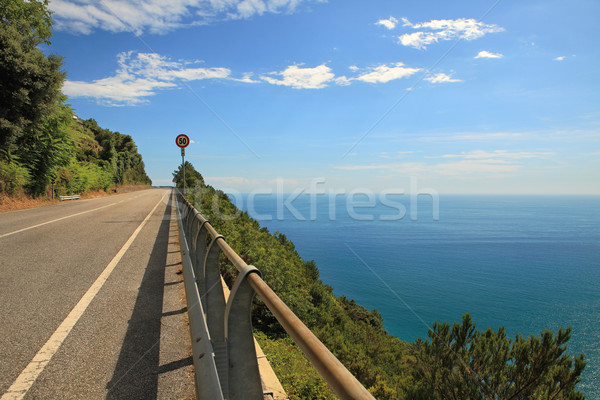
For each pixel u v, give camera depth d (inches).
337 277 3120.1
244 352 63.4
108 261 265.7
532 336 247.8
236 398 61.4
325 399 161.6
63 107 962.7
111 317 155.5
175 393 98.0
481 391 259.6
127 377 106.1
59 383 102.1
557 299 3848.4
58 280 212.5
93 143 2851.9
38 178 936.3
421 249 7598.4
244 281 65.6
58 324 146.7
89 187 1487.5
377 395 291.3
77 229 437.4
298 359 212.2
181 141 517.3
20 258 270.2
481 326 2488.9
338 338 436.5
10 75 717.9
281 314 48.5
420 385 286.4
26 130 823.1
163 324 148.8
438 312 2546.8
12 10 794.8
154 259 276.1
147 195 1644.9
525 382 239.6
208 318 108.9
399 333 1866.4
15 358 116.8
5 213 640.4
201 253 161.6
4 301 173.6
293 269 531.8
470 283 4416.8
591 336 2009.1
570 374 221.0
